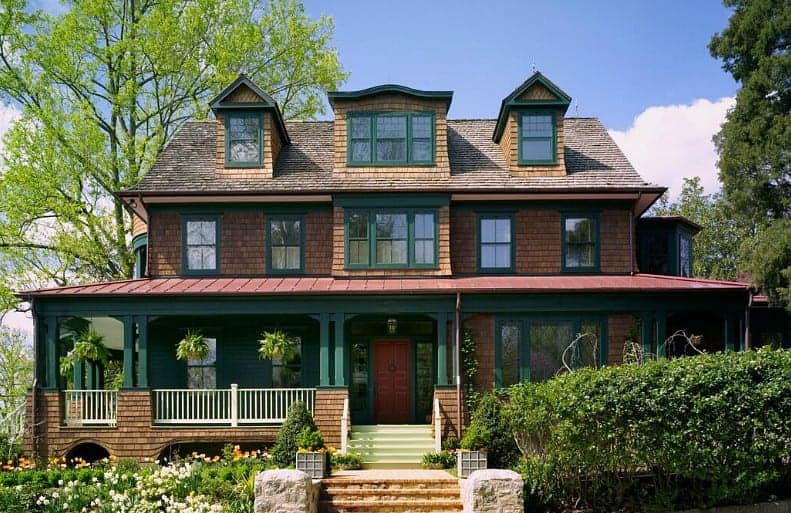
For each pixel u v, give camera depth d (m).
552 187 22.05
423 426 20.48
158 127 30.08
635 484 15.05
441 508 15.26
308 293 20.22
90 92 29.38
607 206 22.73
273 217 22.86
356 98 22.88
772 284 19.56
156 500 15.58
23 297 20.08
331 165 23.53
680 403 13.84
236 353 22.44
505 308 20.56
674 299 20.53
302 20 32.66
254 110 23.02
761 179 20.11
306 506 14.02
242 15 31.28
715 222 38.38
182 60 29.77
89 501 15.22
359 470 17.98
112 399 20.09
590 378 14.35
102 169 28.81
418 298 20.55
